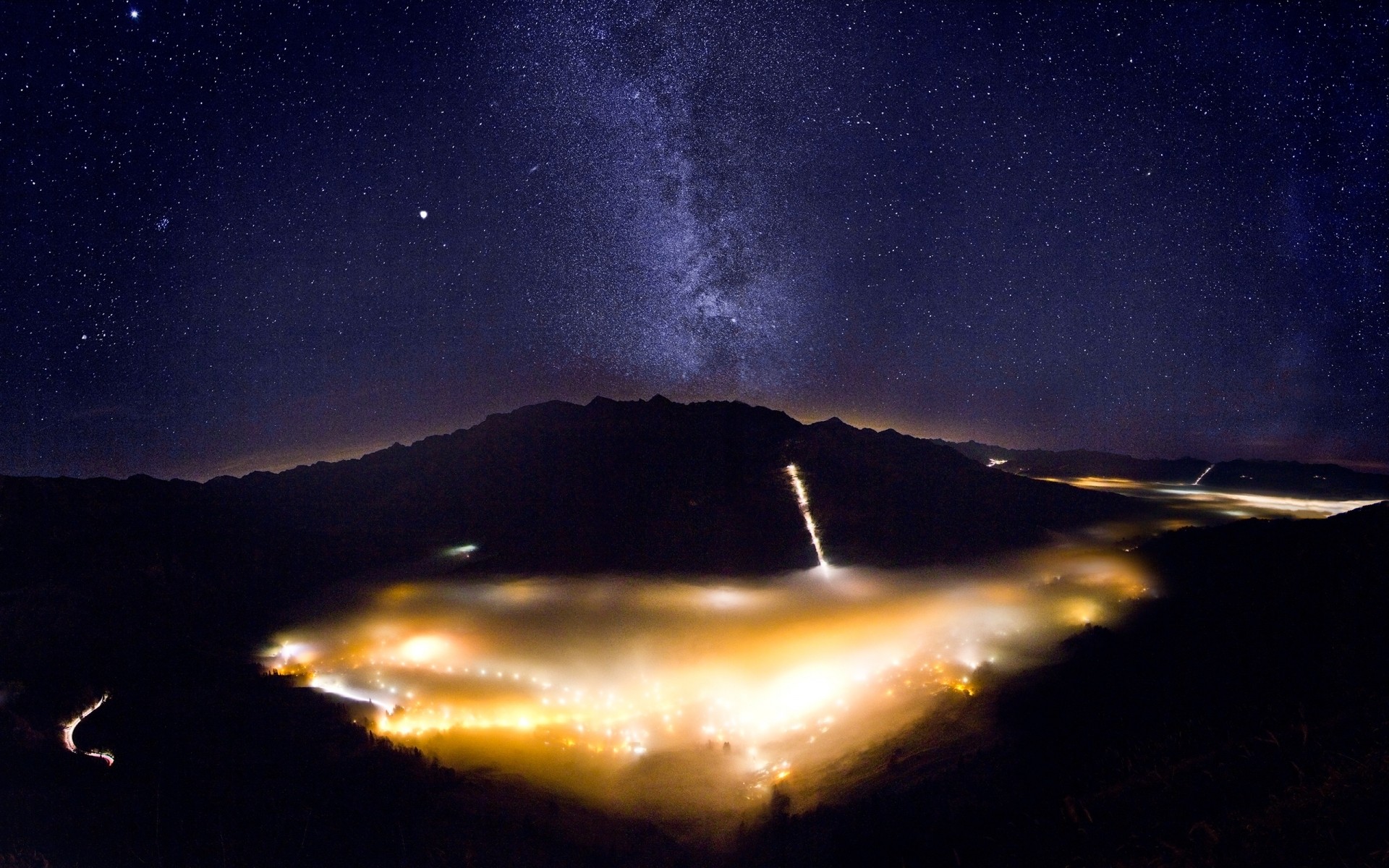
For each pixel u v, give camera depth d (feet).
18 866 15.14
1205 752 16.46
